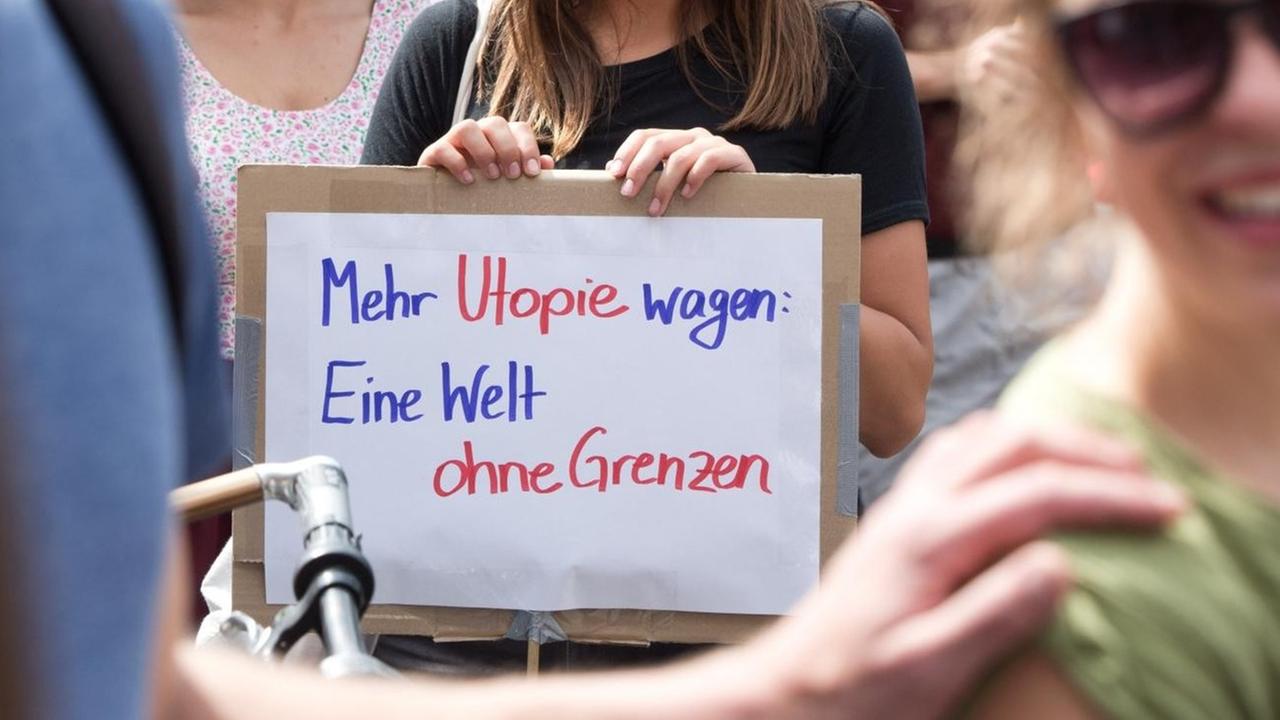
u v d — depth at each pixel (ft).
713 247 18.34
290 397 18.81
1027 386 8.80
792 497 18.25
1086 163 9.43
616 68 21.08
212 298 7.81
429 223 18.67
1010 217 10.30
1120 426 8.18
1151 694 7.38
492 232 18.60
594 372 18.48
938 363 32.35
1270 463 8.00
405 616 18.72
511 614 18.60
